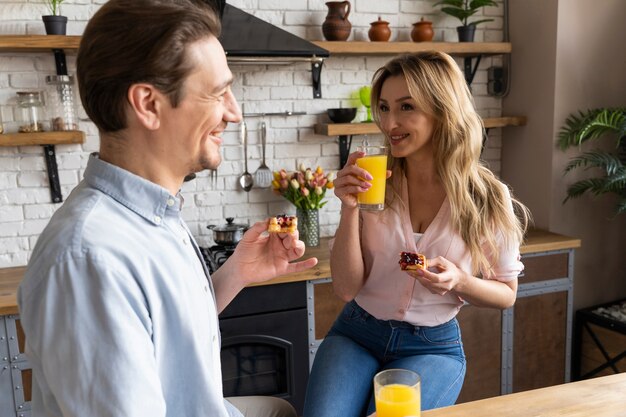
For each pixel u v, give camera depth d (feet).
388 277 5.44
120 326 2.23
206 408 2.71
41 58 8.63
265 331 8.07
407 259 4.79
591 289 10.84
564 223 10.46
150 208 2.68
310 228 9.48
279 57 8.45
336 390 4.95
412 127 5.17
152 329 2.48
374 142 10.53
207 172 9.69
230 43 7.97
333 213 10.62
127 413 2.16
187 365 2.68
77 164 9.05
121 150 2.66
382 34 9.59
